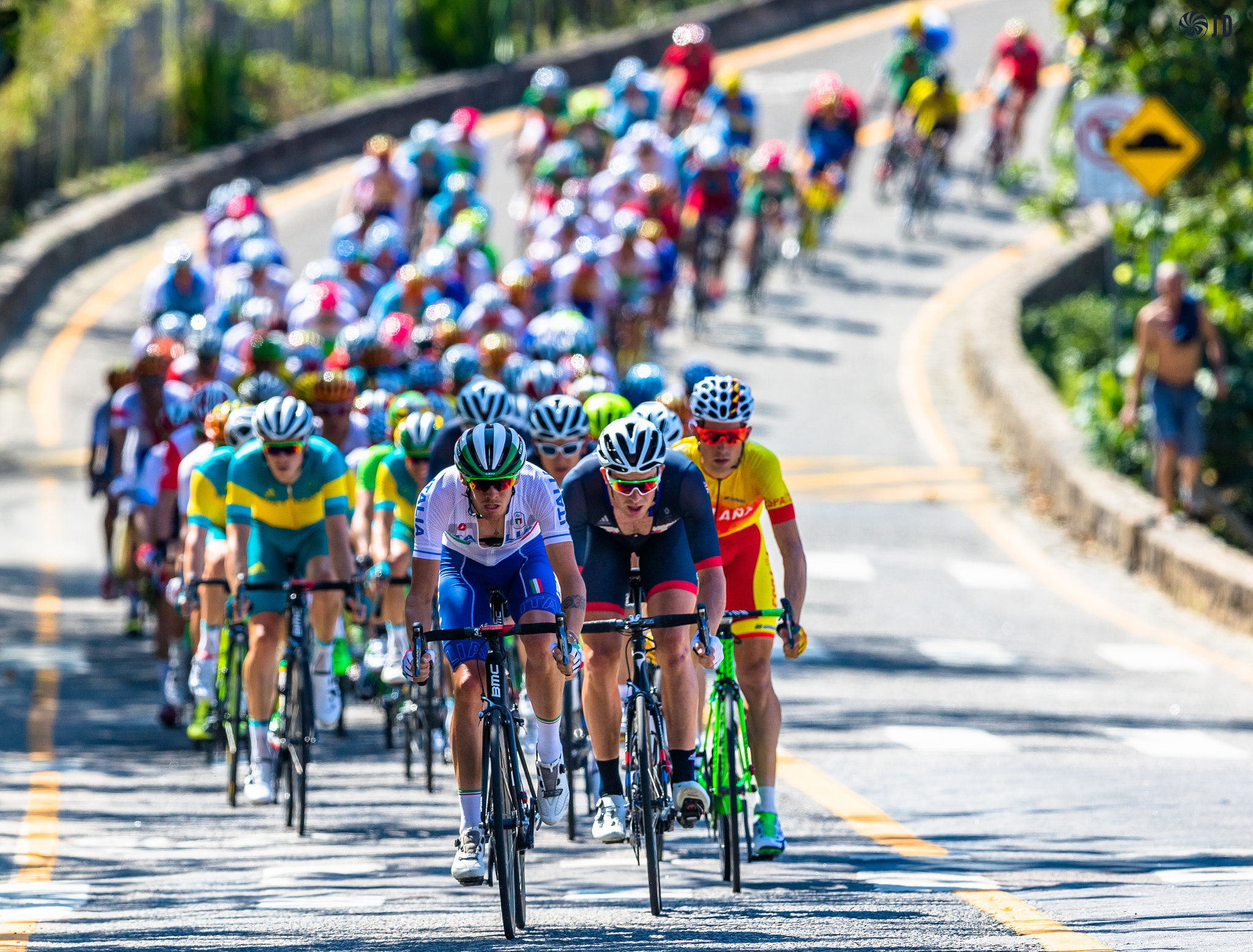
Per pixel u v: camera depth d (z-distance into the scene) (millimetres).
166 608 34125
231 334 48406
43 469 61406
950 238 94875
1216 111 57156
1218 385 51094
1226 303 58312
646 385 28203
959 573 50188
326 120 109750
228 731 28469
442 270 56344
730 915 20391
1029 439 61688
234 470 27188
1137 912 19812
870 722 34219
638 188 73938
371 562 28719
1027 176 94938
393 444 30594
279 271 58375
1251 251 58719
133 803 28266
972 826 25766
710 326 80375
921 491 59094
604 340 63844
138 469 38531
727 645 22422
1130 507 52594
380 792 29156
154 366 38188
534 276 63000
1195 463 51312
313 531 27562
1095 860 23219
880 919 19828
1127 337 78938
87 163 104188
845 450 63594
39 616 45219
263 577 27062
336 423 32438
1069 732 33281
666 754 21094
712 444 22172
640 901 21625
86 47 102500
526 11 130375
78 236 90875
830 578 49000
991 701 36406
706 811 20656
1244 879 21766
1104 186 54312
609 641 21000
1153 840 24562
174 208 100312
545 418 25266
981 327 75688
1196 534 49906
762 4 131500
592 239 63438
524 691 30219
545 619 20781
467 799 20016
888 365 75250
